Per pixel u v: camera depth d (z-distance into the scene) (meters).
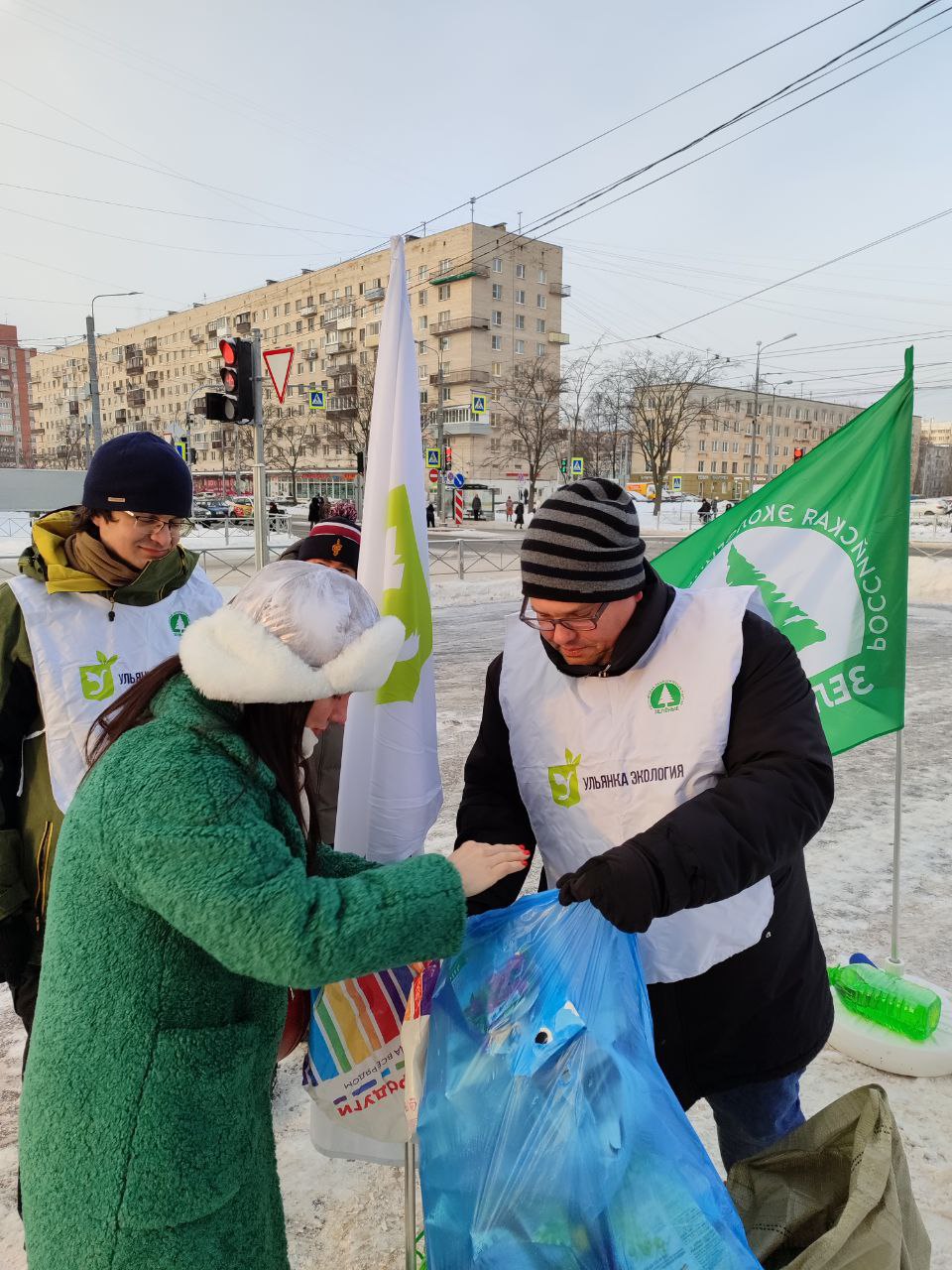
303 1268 1.88
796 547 2.48
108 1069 1.01
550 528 1.25
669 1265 1.00
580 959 1.15
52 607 1.88
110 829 0.97
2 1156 2.20
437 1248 1.11
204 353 83.56
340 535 2.70
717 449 76.19
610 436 53.31
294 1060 2.70
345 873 1.37
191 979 1.03
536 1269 1.03
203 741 1.02
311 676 1.01
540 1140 1.06
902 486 2.36
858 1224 1.20
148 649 2.01
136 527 1.90
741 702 1.33
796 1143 1.39
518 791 1.58
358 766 1.79
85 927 1.02
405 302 1.82
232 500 46.62
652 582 1.37
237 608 1.06
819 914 3.47
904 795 4.94
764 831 1.16
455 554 19.30
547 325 64.69
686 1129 1.10
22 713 1.85
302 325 73.75
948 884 3.76
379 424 1.81
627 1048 1.11
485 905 1.44
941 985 2.95
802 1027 1.47
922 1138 2.23
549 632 1.33
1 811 1.78
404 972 1.52
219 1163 1.04
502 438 57.12
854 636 2.44
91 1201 1.01
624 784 1.39
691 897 1.10
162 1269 1.01
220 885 0.92
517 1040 1.12
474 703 6.64
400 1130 1.55
